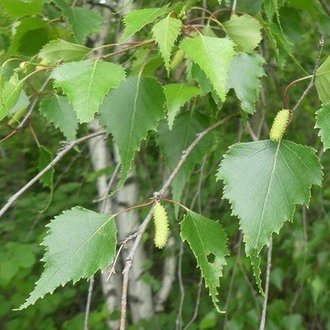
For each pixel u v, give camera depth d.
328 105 0.34
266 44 0.59
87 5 0.70
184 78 0.55
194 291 1.02
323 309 0.88
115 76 0.33
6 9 0.44
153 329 0.88
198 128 0.45
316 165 0.34
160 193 0.35
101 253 0.33
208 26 0.40
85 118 0.32
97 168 0.88
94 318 0.91
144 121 0.37
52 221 0.34
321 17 0.53
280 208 0.34
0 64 0.45
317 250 0.87
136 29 0.34
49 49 0.39
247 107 0.39
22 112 0.48
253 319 0.77
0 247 1.00
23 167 1.34
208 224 0.35
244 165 0.35
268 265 0.39
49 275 0.33
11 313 1.01
